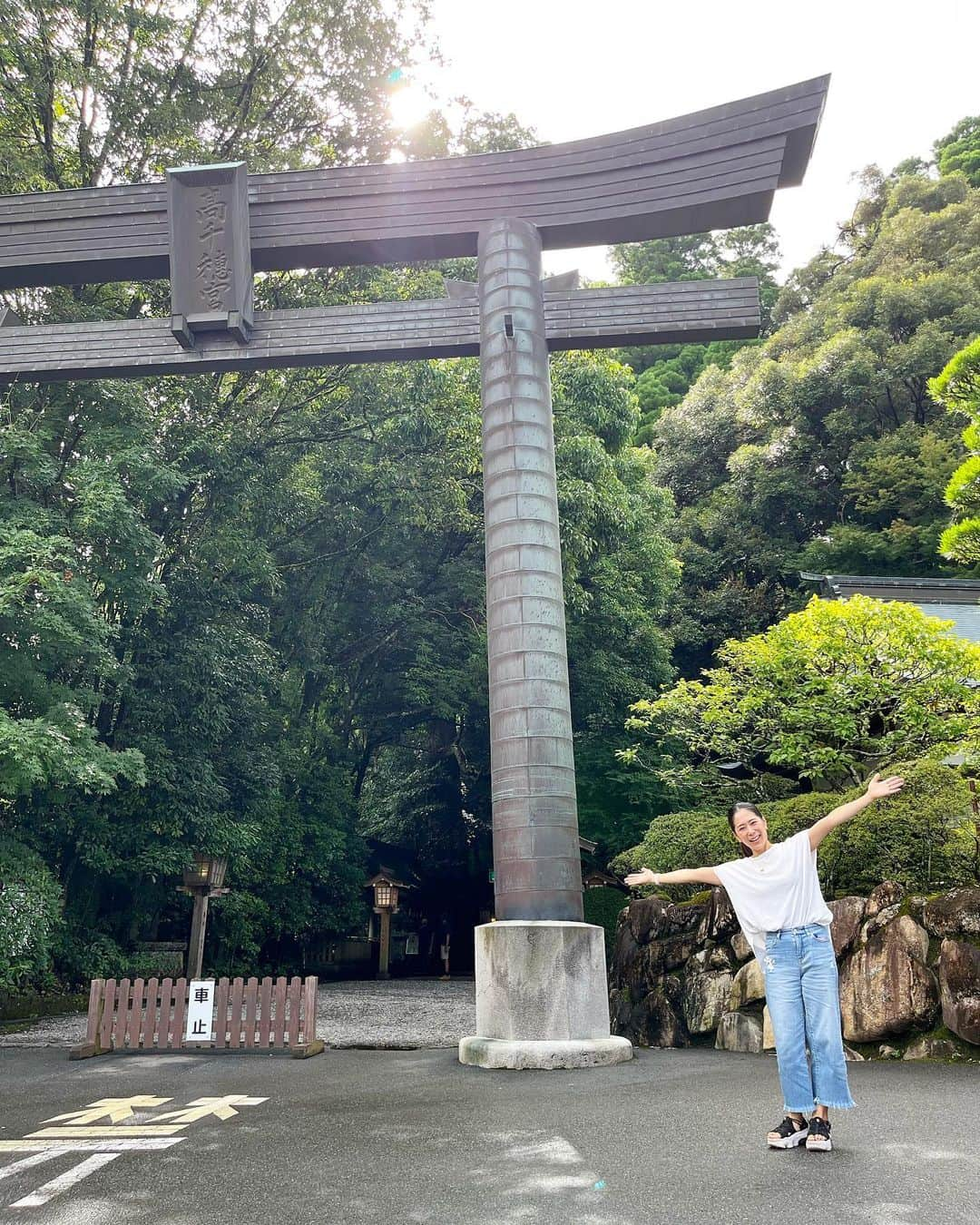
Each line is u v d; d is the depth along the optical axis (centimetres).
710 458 3416
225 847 1355
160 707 1301
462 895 2419
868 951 634
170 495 1148
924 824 690
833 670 985
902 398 3050
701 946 752
